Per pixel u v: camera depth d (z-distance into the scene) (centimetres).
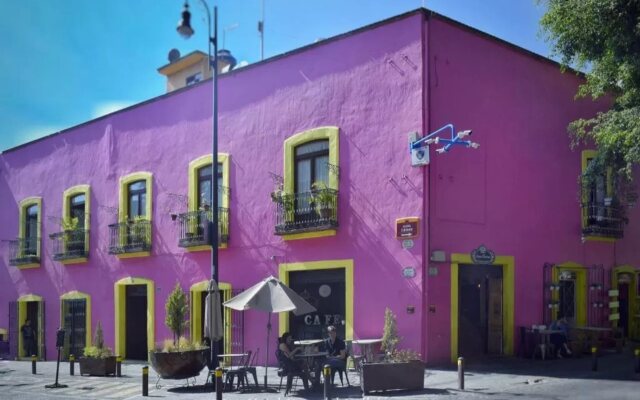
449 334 1498
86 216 2388
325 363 1254
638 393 1088
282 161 1777
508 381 1255
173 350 1403
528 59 1792
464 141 1407
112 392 1402
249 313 1814
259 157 1839
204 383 1474
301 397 1187
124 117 2295
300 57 1766
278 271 1750
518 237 1695
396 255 1505
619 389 1138
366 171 1584
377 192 1558
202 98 2034
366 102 1605
